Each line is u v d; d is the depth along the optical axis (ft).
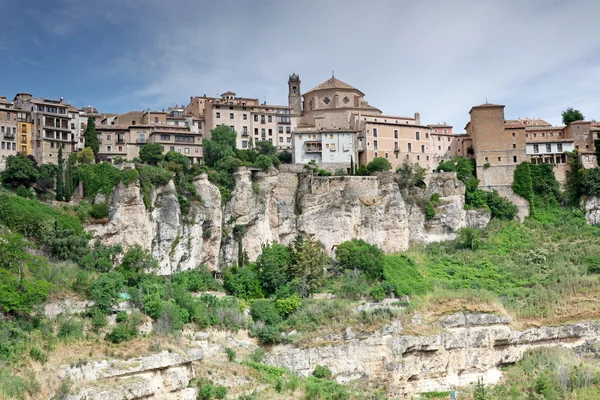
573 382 309.42
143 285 294.46
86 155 384.68
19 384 209.15
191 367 261.85
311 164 451.94
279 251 383.86
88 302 266.36
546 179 492.13
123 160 379.55
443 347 332.80
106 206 339.77
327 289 361.92
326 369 308.19
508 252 432.25
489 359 343.05
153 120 484.33
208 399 256.11
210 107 497.46
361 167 459.73
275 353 306.76
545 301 368.89
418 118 541.75
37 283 244.63
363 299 355.15
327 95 533.14
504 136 496.64
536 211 480.64
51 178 372.58
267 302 336.49
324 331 320.29
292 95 567.59
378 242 422.00
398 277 377.91
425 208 445.78
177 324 277.85
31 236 296.92
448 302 357.00
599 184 475.72
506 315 354.74
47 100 430.61
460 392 323.98
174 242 352.49
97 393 220.64
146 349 249.14
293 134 474.49
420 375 328.49
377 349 318.65
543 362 339.77
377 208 426.51
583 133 511.40
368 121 493.36
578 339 357.61
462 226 453.58
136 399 231.71
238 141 497.46
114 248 325.01
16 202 311.27
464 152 517.55
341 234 412.57
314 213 415.23
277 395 269.44
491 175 492.95
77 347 238.68
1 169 384.27
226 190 394.11
